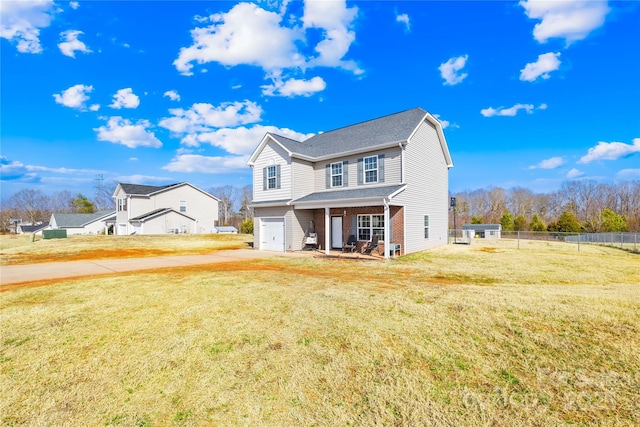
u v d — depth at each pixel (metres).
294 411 2.95
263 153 19.55
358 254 15.77
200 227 39.72
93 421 2.86
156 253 18.38
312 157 18.33
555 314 5.22
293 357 4.05
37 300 7.21
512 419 2.72
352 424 2.73
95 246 20.94
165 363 3.98
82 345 4.57
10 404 3.14
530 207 65.00
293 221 17.75
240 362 3.95
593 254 15.78
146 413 2.97
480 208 72.38
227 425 2.77
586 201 58.84
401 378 3.47
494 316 5.21
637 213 48.81
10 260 15.66
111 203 81.94
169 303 6.70
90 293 7.79
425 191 17.55
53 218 50.12
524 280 9.27
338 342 4.46
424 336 4.56
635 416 2.71
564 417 2.73
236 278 9.43
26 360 4.11
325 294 7.17
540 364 3.66
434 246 18.78
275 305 6.35
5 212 81.56
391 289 7.60
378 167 16.09
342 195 15.94
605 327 4.63
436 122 18.20
